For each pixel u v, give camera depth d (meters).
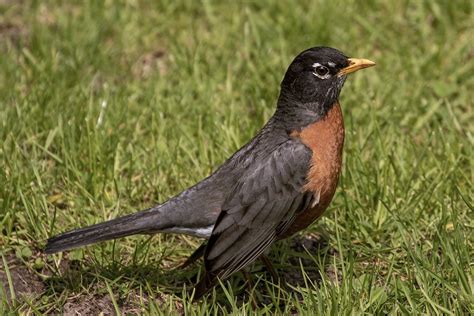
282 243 10.62
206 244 9.39
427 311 8.89
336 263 10.25
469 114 13.01
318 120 9.76
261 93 13.38
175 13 15.70
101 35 14.97
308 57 9.80
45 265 10.12
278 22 15.21
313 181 9.50
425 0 15.23
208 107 12.91
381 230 10.56
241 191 9.37
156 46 15.01
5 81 13.67
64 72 13.78
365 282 9.31
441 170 11.45
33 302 9.55
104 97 12.95
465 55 14.38
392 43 14.59
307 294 9.16
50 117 12.45
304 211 9.61
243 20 15.35
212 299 9.45
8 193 10.66
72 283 9.77
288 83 9.90
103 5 15.62
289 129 9.80
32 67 13.94
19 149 11.67
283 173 9.45
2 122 12.10
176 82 13.95
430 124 12.95
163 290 9.79
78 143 11.91
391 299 9.21
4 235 10.52
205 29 15.35
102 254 10.13
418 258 9.64
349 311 8.78
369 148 12.05
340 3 15.39
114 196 11.27
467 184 11.30
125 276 9.92
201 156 11.87
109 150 11.71
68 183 11.31
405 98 13.34
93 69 14.14
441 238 9.72
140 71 14.40
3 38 15.03
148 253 10.28
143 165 11.80
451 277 9.30
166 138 12.24
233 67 14.16
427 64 13.98
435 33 14.92
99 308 9.54
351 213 10.69
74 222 10.70
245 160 9.62
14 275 9.98
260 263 10.37
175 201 9.40
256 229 9.36
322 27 14.77
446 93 13.35
